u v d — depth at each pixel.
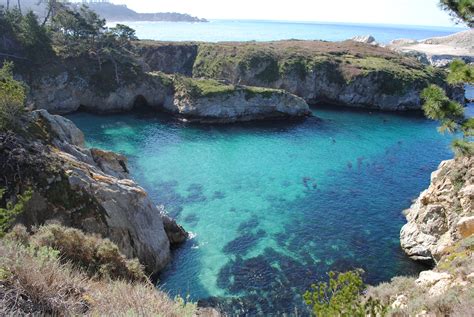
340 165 55.59
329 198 44.31
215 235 35.44
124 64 89.19
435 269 21.81
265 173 51.97
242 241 34.50
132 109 87.44
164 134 69.81
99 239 21.00
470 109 90.56
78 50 89.50
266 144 65.25
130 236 28.72
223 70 111.12
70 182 27.64
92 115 81.94
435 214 31.97
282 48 121.56
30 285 9.12
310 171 53.00
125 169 39.69
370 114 90.69
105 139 65.12
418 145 65.75
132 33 110.50
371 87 97.81
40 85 80.75
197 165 54.41
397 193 46.09
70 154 32.78
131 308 9.66
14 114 30.64
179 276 29.16
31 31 84.12
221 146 63.75
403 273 30.22
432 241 31.23
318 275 29.61
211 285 28.11
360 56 118.44
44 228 19.25
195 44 128.25
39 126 32.69
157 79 88.06
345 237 35.72
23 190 25.98
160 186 46.38
